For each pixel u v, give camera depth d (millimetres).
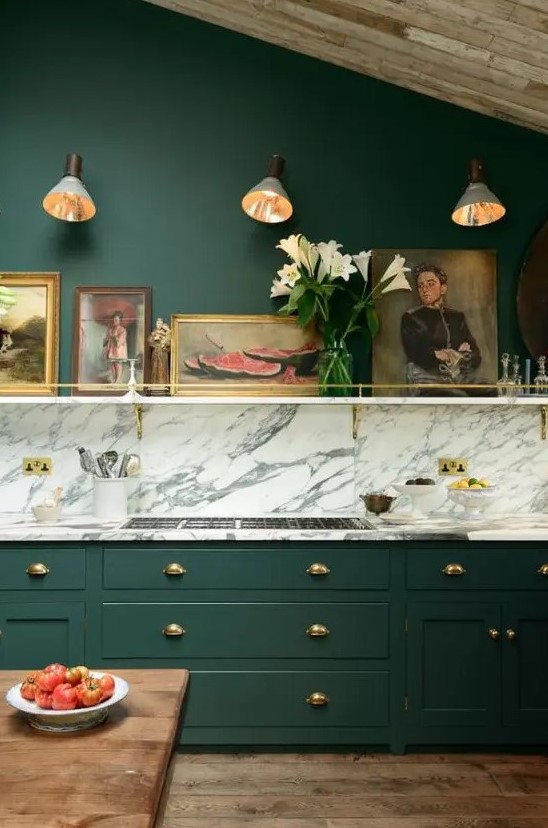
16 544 2859
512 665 2857
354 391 3525
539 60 3082
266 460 3510
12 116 3578
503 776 2682
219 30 3611
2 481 3486
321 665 2850
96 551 2861
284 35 3518
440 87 3518
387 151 3604
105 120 3596
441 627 2873
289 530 2869
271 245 3574
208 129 3607
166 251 3568
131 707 1616
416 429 3535
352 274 3576
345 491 3506
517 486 3521
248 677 2842
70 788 1211
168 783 1344
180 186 3584
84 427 3506
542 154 3586
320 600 2863
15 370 3492
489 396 3529
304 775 2678
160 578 2857
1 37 3592
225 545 2875
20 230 3562
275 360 3504
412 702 2846
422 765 2770
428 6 2943
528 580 2877
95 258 3562
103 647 2832
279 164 3367
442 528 2949
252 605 2857
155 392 3436
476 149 3602
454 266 3570
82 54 3609
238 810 2414
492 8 2850
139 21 3625
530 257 3561
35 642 2832
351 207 3590
